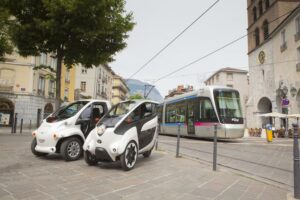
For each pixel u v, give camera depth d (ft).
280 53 95.25
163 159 27.25
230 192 16.03
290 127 87.04
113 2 38.52
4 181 16.84
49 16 36.55
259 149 40.70
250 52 119.44
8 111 98.73
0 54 50.19
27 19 39.04
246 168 24.93
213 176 20.11
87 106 26.94
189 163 25.30
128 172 20.58
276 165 26.89
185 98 63.72
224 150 38.06
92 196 14.37
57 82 42.04
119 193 15.05
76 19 36.96
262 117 109.91
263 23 108.99
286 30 90.94
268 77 103.71
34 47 40.22
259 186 17.80
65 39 39.96
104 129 21.49
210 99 53.78
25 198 13.73
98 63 42.88
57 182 16.96
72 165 22.63
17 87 99.30
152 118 25.93
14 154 27.35
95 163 23.07
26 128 92.32
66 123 24.82
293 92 85.92
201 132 55.47
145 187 16.43
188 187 16.75
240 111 53.57
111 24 39.24
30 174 18.85
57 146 24.72
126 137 21.34
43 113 109.29
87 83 175.52
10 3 37.65
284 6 98.02
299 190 15.01
